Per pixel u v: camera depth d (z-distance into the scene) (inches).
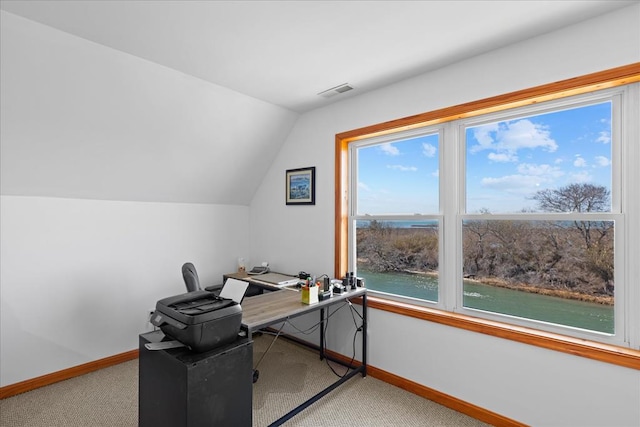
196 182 122.4
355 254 114.7
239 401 62.3
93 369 102.9
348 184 115.7
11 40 66.3
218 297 70.1
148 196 115.2
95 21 66.7
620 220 66.1
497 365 77.6
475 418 80.3
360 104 106.7
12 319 89.0
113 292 108.0
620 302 66.1
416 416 81.1
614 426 63.4
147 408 62.7
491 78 79.2
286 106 118.2
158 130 98.7
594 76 65.4
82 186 98.5
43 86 74.9
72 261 99.7
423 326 90.8
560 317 74.0
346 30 70.4
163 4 61.2
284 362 111.1
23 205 90.9
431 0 60.2
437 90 88.9
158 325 65.5
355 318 106.7
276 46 77.1
